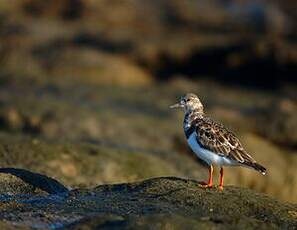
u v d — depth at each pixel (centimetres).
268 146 3014
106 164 2397
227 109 3488
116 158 2459
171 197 1664
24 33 4853
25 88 3778
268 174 2806
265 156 2911
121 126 3091
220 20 5553
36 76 4069
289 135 3102
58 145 2448
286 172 2864
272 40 4559
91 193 1761
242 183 2712
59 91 3725
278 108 3431
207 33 5203
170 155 2717
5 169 1934
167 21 5519
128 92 3828
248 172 2733
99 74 4153
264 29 5412
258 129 3156
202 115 1845
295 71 4294
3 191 1827
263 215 1605
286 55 4316
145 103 3588
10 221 1516
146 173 2427
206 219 1478
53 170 2283
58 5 5562
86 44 4709
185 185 1748
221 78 4378
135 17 5491
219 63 4462
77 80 4047
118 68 4222
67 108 3241
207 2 5934
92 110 3256
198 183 1770
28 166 2269
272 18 5503
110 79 4141
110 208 1611
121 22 5453
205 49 4522
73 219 1541
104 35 4850
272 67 4325
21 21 5153
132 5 5603
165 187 1738
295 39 4931
